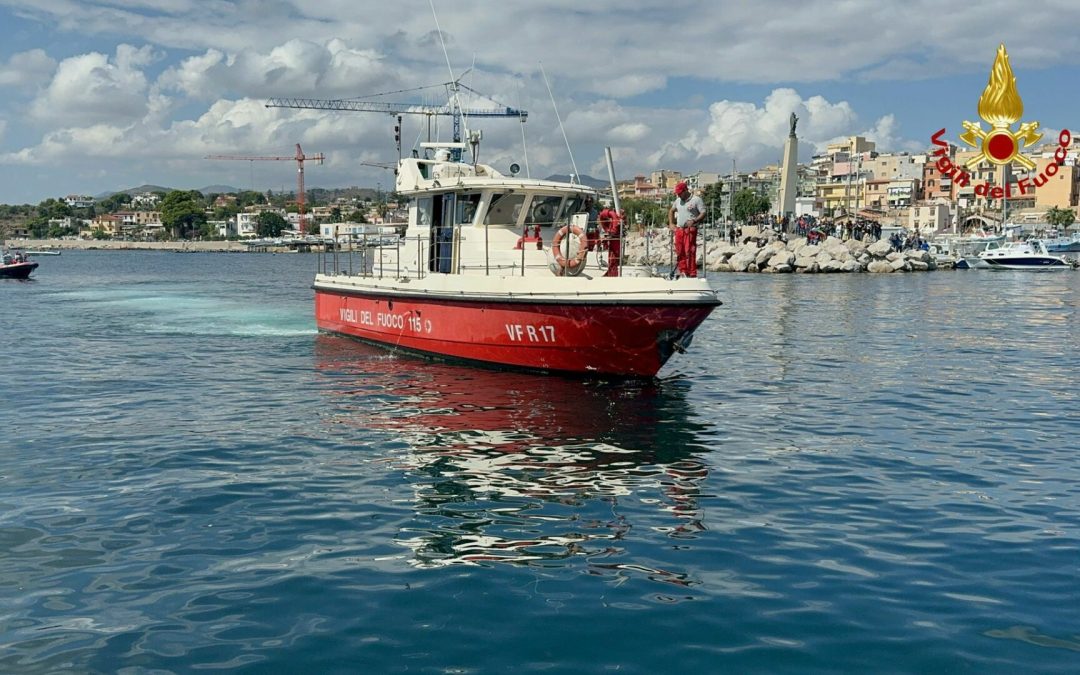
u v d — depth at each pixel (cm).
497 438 1098
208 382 1552
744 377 1630
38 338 2306
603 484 896
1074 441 1109
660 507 818
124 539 724
